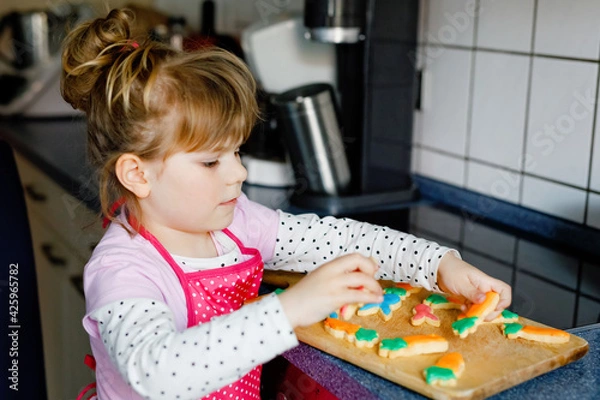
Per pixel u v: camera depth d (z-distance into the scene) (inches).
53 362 74.7
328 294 31.6
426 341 33.5
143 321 31.6
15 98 91.7
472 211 62.2
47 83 92.5
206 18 93.4
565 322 41.7
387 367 32.1
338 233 43.4
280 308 31.0
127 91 34.6
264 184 68.1
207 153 35.3
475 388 30.2
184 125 34.3
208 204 36.2
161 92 34.6
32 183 77.4
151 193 36.5
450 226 58.9
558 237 55.1
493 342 34.7
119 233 37.9
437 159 65.4
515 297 45.5
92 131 37.7
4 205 56.9
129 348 30.6
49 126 89.3
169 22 93.1
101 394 38.4
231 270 39.1
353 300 32.0
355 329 35.1
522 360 32.8
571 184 53.7
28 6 92.2
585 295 46.0
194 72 35.5
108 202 38.6
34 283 58.4
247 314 31.0
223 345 30.1
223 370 30.1
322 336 35.5
